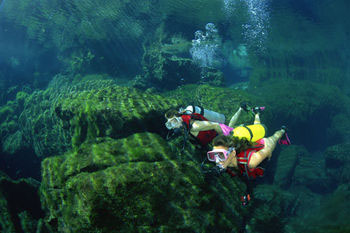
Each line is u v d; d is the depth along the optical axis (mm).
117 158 3814
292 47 18531
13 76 22594
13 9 18672
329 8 17531
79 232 3262
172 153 4000
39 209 5676
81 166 3840
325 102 11461
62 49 20109
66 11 17453
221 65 19328
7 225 4363
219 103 7059
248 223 4469
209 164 4047
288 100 11133
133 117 4898
